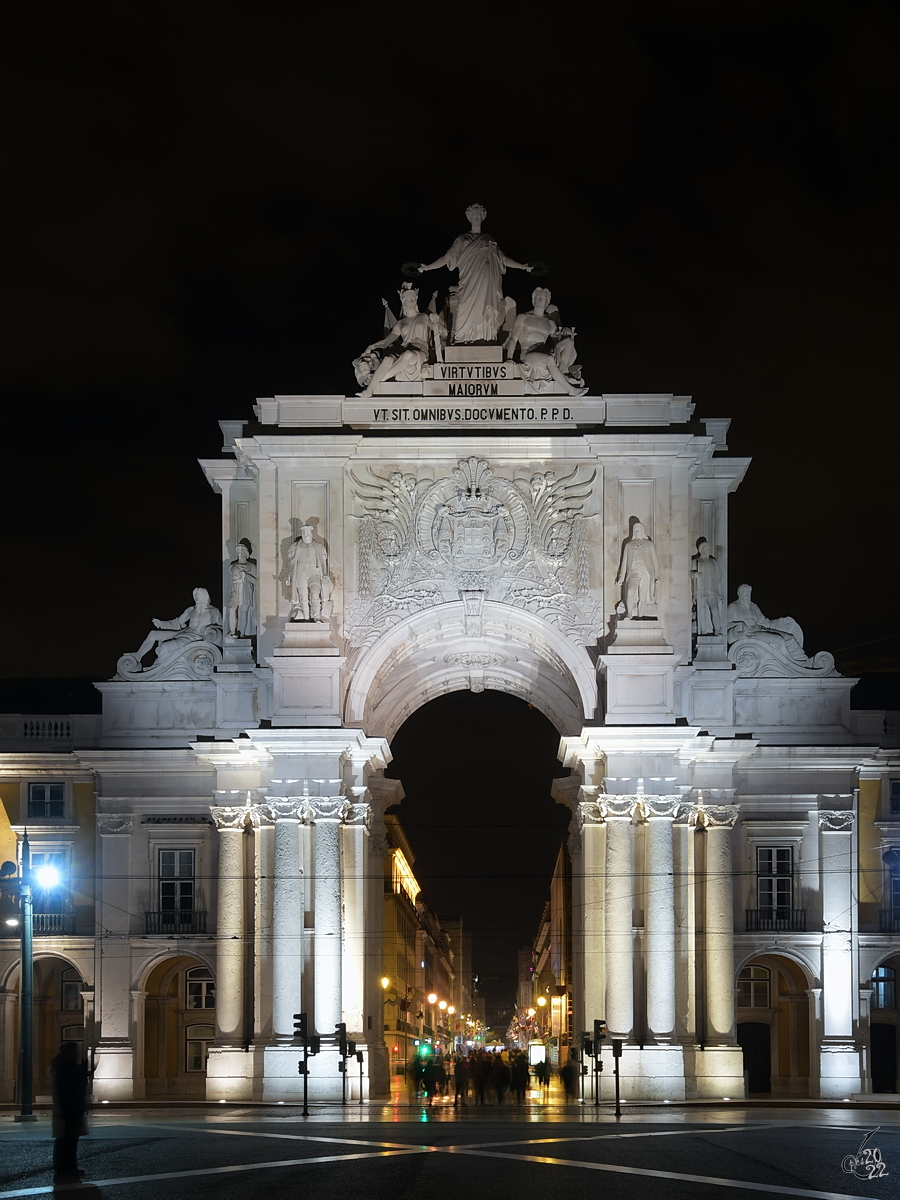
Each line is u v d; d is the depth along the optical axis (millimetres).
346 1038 23750
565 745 27344
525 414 26625
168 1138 16344
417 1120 20000
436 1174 12391
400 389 26734
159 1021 28500
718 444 27766
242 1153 14398
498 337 27062
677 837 26094
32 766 28500
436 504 26547
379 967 28359
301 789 25656
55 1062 12195
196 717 27641
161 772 27688
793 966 28109
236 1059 25641
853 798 27391
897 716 28562
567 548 26375
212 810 26516
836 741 27453
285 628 26078
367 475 26656
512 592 26328
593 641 26172
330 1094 24828
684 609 26281
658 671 25734
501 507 26484
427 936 63562
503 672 29469
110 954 27453
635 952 25312
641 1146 15188
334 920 25328
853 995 26984
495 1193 11055
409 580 26391
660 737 25500
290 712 25828
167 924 27484
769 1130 17641
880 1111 22844
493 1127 18250
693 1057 25422
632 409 26656
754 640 27578
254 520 27312
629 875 25344
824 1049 26812
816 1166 13094
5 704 30094
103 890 27609
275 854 25750
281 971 25234
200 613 27875
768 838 27328
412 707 30297
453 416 26672
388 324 27312
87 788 28578
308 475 26516
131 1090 26922
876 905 28062
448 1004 83125
